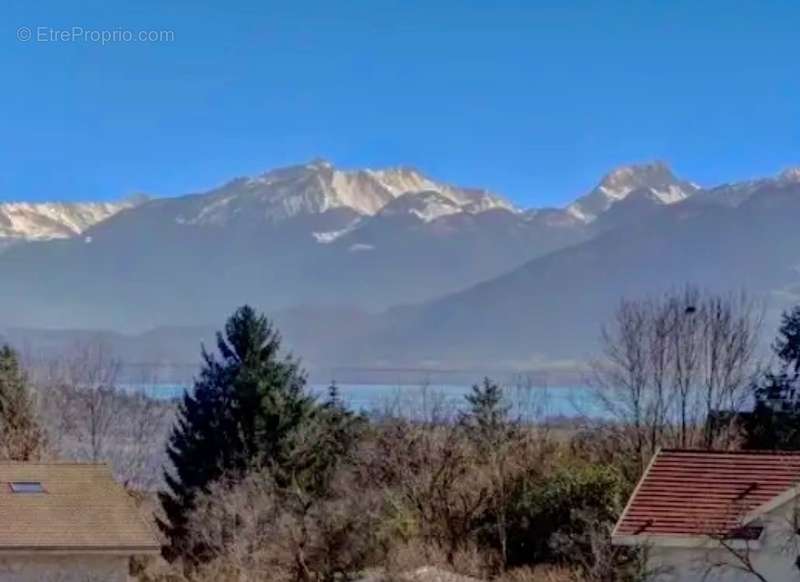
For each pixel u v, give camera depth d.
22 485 40.53
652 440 57.56
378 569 48.97
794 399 59.59
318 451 57.94
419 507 53.59
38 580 37.41
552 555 48.78
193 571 50.69
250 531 49.88
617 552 40.00
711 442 58.62
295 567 48.78
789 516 33.81
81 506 39.62
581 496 49.28
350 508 51.12
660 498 36.31
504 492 52.75
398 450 58.78
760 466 36.91
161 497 58.12
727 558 34.44
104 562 38.06
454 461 56.94
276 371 59.91
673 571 35.09
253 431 58.09
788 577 33.75
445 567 48.09
